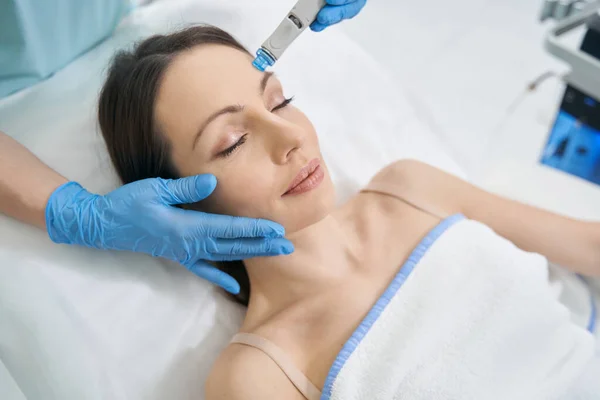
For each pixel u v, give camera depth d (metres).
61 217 0.99
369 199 1.19
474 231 1.08
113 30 1.34
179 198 0.97
